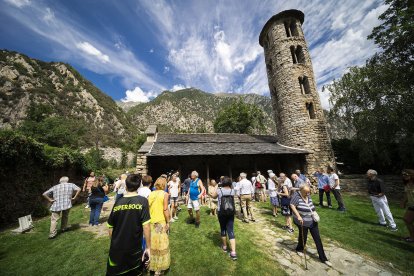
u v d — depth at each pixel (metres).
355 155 17.31
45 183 9.06
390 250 4.67
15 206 7.27
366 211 7.93
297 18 18.25
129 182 2.64
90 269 3.82
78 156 12.06
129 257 2.28
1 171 6.82
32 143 8.19
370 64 13.91
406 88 11.55
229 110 33.50
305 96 15.94
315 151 14.78
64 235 5.61
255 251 4.58
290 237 5.57
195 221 6.72
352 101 14.76
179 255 4.36
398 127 11.98
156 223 3.69
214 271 3.74
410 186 5.07
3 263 4.06
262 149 14.88
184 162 16.00
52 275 3.63
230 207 4.32
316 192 13.45
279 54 17.44
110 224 2.47
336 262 4.20
